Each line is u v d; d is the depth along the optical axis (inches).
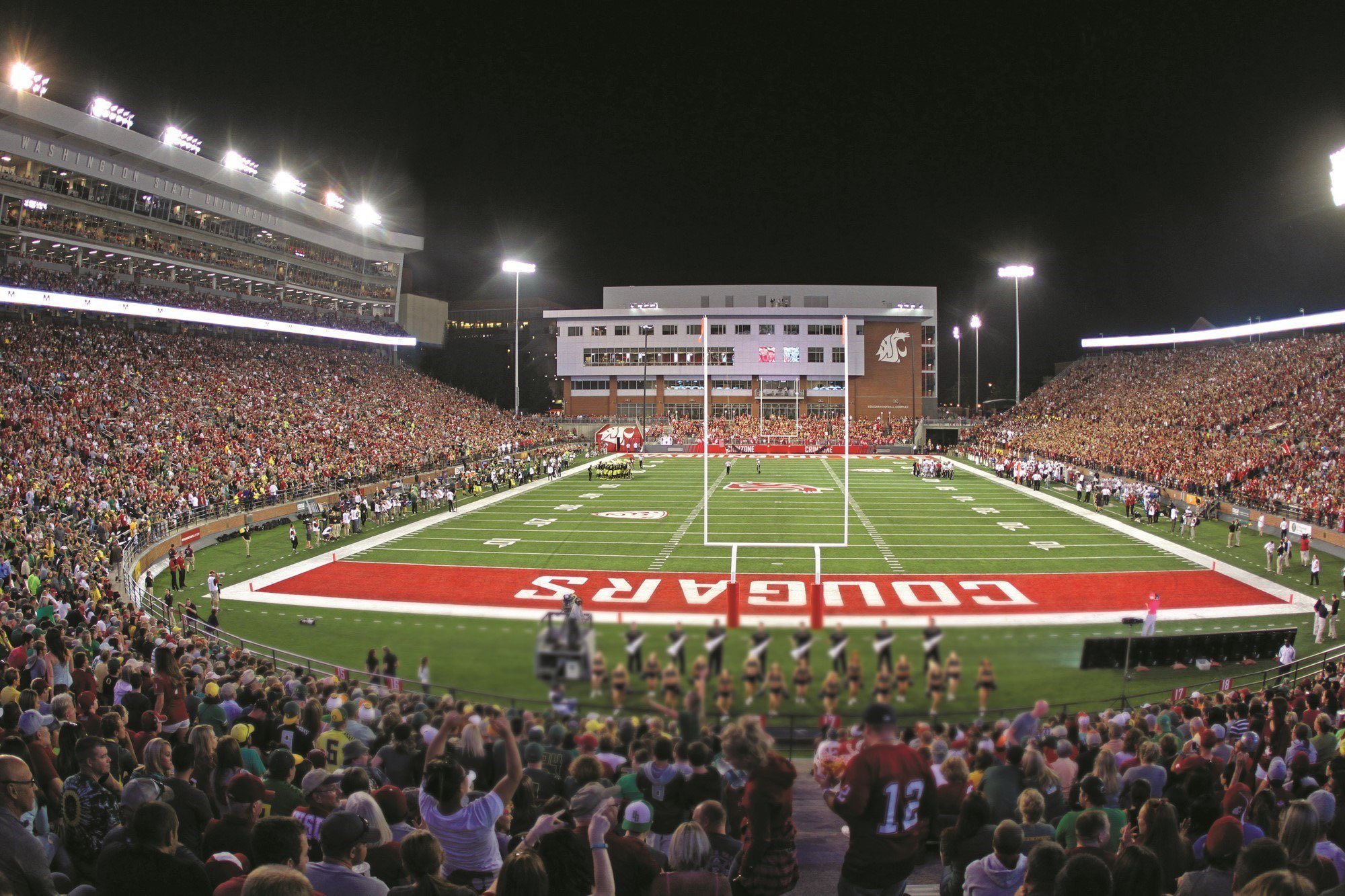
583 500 1828.2
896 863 175.0
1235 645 533.3
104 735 323.0
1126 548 1284.4
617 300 3826.3
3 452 1243.2
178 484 1400.1
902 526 1482.5
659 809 240.2
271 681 463.5
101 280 2121.1
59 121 1919.3
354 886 182.9
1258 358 2472.9
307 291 2913.4
